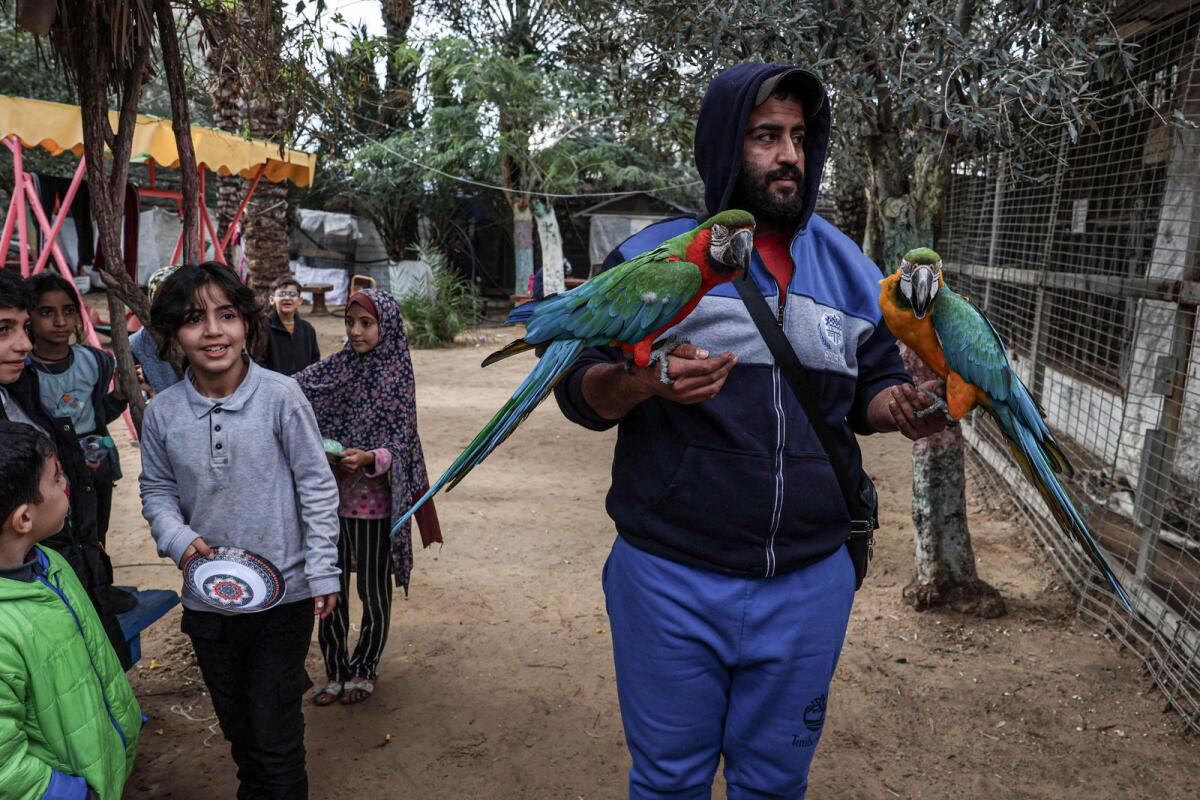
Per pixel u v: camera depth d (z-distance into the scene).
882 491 6.60
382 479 3.46
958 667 3.85
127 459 7.22
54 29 2.97
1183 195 5.23
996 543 5.45
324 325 17.52
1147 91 5.63
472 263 21.94
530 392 1.62
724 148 1.87
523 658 3.99
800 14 4.00
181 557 2.35
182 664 3.86
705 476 1.84
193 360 2.35
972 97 3.76
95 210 3.15
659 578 1.88
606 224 20.70
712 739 1.96
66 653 1.81
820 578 1.94
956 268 9.20
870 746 3.28
